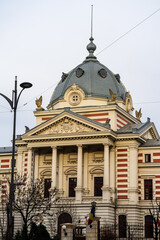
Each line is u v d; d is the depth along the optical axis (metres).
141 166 81.94
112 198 80.06
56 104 92.38
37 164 86.50
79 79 92.88
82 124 82.00
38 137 84.00
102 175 82.38
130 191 79.81
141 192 81.44
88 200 79.19
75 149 85.00
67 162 84.94
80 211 78.38
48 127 84.31
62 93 92.56
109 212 77.50
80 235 64.62
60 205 78.25
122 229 73.88
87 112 87.06
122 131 84.12
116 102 90.31
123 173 81.06
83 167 83.31
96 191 82.19
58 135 82.56
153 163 81.25
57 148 84.00
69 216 79.44
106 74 94.00
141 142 84.38
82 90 89.75
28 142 85.38
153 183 80.88
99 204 77.56
